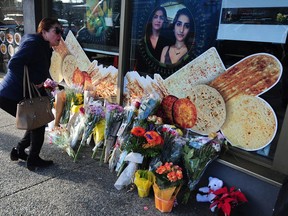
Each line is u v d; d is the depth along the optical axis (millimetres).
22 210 2164
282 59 2086
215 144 2277
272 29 2092
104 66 3453
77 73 3840
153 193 2496
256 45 2195
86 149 3229
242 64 2299
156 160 2430
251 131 2338
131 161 2449
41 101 2508
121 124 2793
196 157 2295
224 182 2383
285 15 2010
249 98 2307
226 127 2482
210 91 2535
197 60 2582
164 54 2824
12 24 4871
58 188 2477
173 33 2711
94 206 2275
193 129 2719
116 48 3264
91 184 2570
